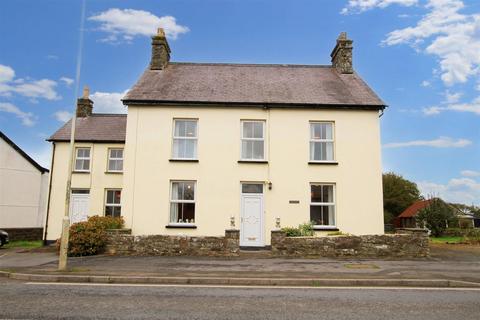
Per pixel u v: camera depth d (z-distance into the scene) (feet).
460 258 46.55
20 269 36.65
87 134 76.18
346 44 67.92
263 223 55.06
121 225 53.98
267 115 57.36
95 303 24.23
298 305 24.00
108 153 75.20
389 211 197.06
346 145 56.85
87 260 42.73
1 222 84.38
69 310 22.44
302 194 55.67
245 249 54.39
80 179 73.82
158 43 67.05
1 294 26.81
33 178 90.99
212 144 56.59
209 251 46.44
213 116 57.21
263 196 55.88
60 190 73.77
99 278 32.17
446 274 34.53
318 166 56.29
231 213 55.16
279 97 58.44
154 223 54.65
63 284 30.89
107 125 79.41
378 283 31.40
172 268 37.09
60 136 75.61
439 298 26.35
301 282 31.48
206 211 55.11
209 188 55.62
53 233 72.18
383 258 45.62
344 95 59.41
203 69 67.92
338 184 55.93
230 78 64.59
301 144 56.85
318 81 64.23
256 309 22.93
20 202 88.12
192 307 23.34
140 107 57.16
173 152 57.06
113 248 47.67
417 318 21.25
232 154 56.44
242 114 57.36
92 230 48.14
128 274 33.45
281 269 36.78
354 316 21.54
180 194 56.44
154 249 47.14
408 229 50.03
